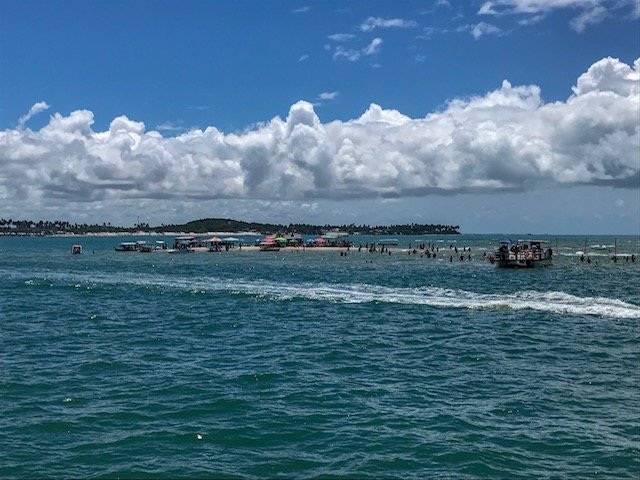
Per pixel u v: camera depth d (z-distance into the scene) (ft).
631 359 95.66
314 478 49.96
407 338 114.01
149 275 273.95
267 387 76.95
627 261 373.61
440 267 322.14
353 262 374.84
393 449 56.18
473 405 69.87
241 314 147.54
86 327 126.93
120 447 56.08
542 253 327.06
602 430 61.77
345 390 75.61
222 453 55.01
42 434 59.21
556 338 113.29
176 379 80.69
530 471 51.88
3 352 98.73
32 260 408.87
